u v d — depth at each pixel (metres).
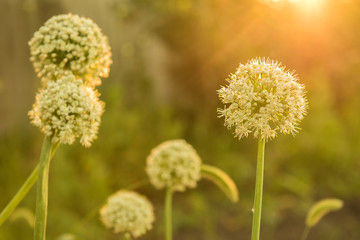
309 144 8.88
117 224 2.98
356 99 10.07
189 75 11.13
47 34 2.17
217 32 9.67
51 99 1.85
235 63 9.80
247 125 1.83
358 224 6.94
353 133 9.84
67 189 6.23
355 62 9.42
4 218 1.93
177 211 7.05
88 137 1.94
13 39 8.87
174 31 10.29
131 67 10.93
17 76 8.88
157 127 9.14
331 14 8.89
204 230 6.63
